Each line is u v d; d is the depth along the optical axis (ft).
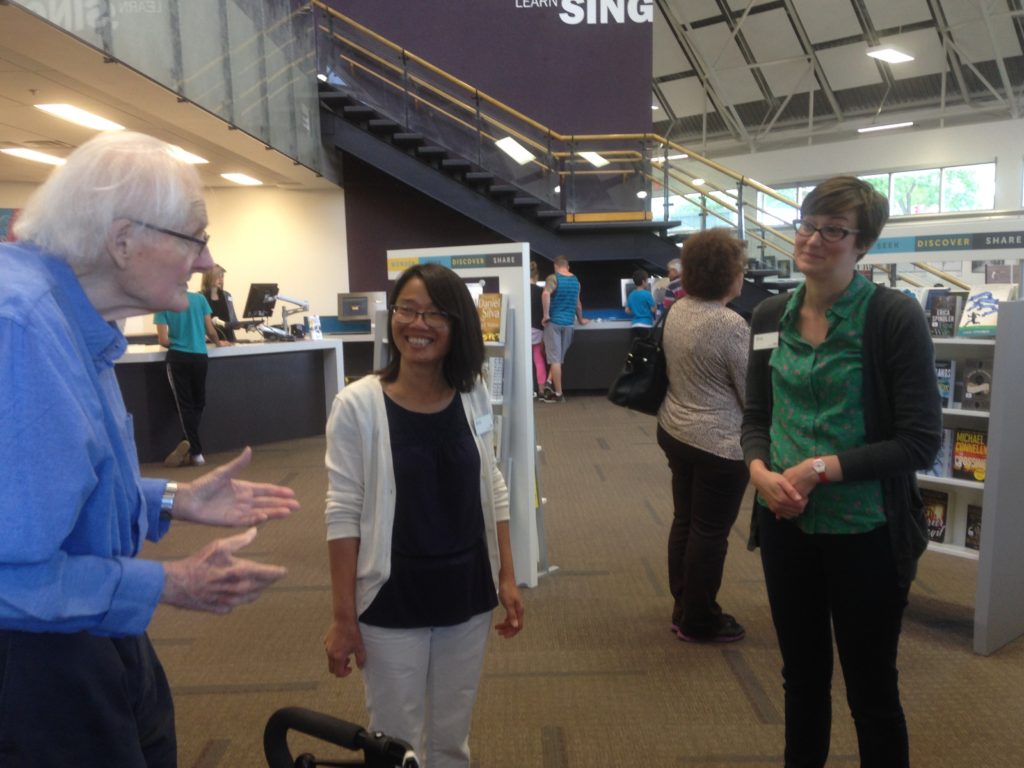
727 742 7.32
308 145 26.66
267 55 22.49
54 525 2.91
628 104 31.83
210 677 8.73
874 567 5.25
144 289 3.44
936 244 14.57
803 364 5.46
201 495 4.41
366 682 5.24
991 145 41.29
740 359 8.22
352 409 5.13
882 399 5.18
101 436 3.27
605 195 29.25
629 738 7.42
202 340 18.86
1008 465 8.80
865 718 5.44
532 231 29.04
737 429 8.52
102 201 3.26
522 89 31.65
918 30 39.09
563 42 31.53
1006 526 8.90
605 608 10.50
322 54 28.17
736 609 10.38
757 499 5.85
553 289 27.86
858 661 5.40
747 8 39.83
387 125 28.25
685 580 9.14
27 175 27.66
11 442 2.85
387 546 5.01
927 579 11.25
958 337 10.00
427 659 5.26
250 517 4.43
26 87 16.05
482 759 7.11
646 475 17.80
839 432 5.30
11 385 2.88
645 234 28.96
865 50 41.32
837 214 5.11
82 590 3.10
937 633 9.53
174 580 3.32
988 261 14.24
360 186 31.73
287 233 31.71
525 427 10.90
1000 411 8.63
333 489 5.18
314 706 8.08
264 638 9.71
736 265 8.43
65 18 12.60
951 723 7.55
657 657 9.04
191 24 17.42
